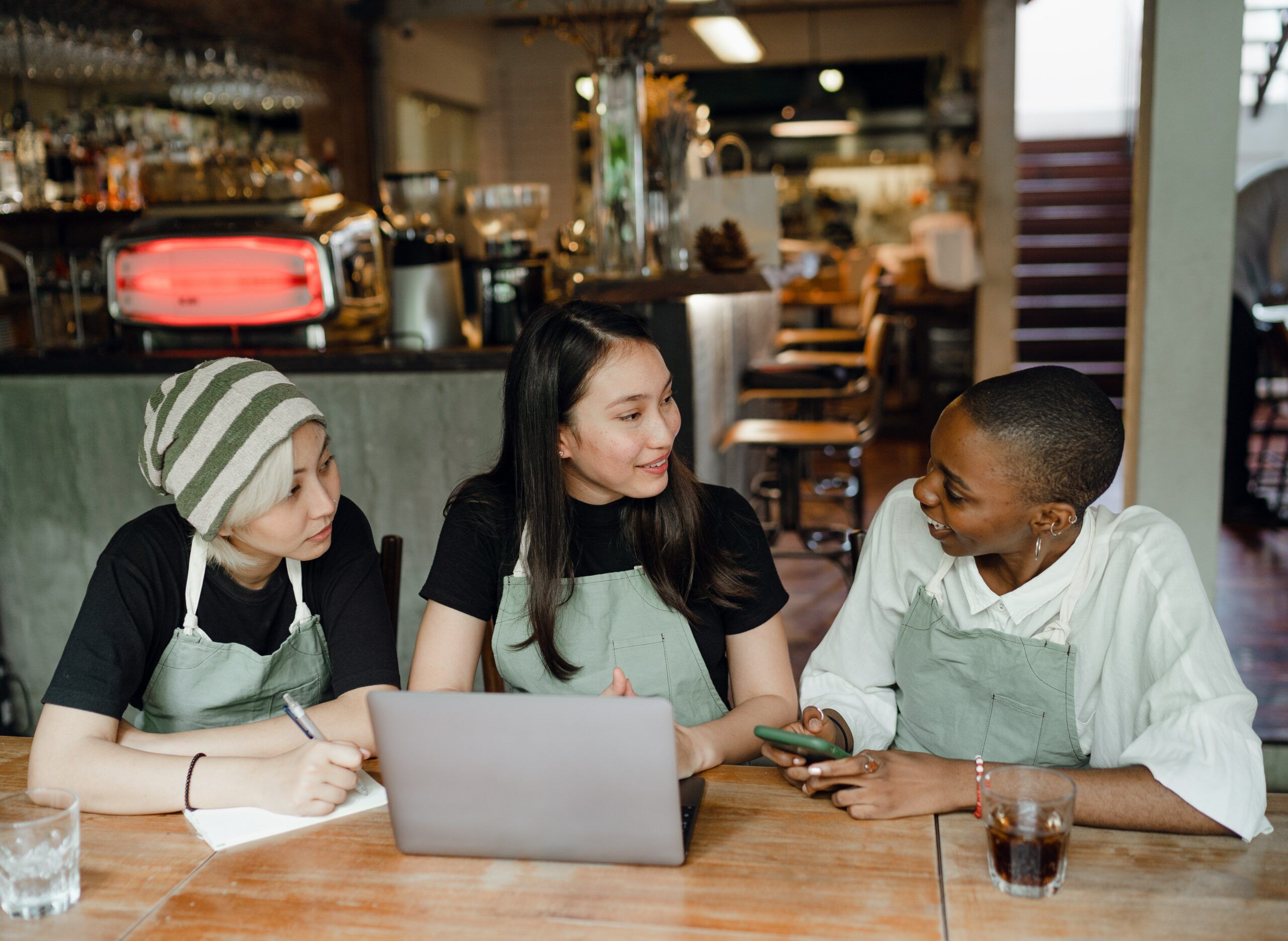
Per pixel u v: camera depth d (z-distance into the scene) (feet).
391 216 10.93
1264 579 14.28
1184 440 10.30
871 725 5.40
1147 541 4.68
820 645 5.78
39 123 14.57
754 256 12.54
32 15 13.98
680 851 3.94
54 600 10.16
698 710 5.55
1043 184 31.35
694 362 10.27
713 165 13.69
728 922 3.64
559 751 3.87
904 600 5.39
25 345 13.65
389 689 5.27
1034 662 4.90
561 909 3.75
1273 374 18.60
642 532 5.39
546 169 33.17
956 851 4.07
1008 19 23.71
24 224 14.24
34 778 4.67
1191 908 3.68
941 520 4.60
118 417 9.75
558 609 5.39
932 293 25.48
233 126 20.67
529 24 32.58
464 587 5.51
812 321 28.91
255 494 4.62
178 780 4.54
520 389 5.17
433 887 3.92
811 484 18.66
